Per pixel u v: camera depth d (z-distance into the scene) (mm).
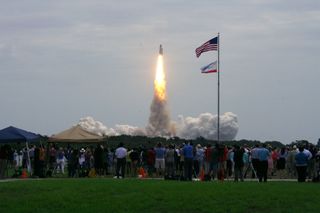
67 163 66750
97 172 61156
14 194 40781
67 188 42531
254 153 50156
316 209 36531
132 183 45438
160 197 38812
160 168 58656
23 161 66938
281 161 62219
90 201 37969
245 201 37812
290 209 36531
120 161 56781
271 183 47250
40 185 44156
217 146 54594
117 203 37312
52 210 35875
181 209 36281
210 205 36844
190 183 46156
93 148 71688
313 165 55938
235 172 52000
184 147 53562
